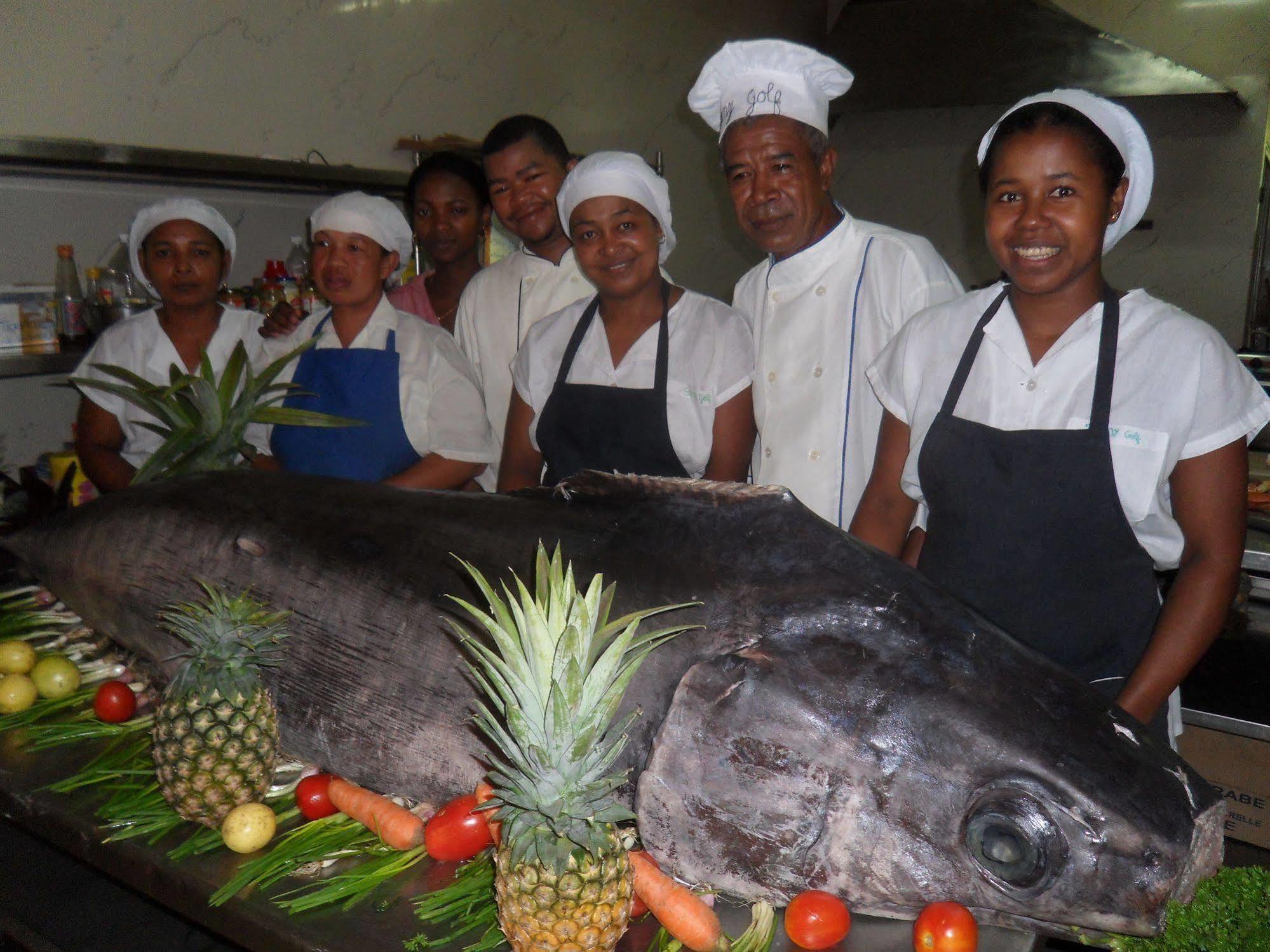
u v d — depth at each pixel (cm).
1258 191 686
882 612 149
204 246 291
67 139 317
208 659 162
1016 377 183
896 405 203
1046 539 178
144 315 304
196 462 248
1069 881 132
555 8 549
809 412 243
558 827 124
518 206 299
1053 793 133
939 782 136
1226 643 312
